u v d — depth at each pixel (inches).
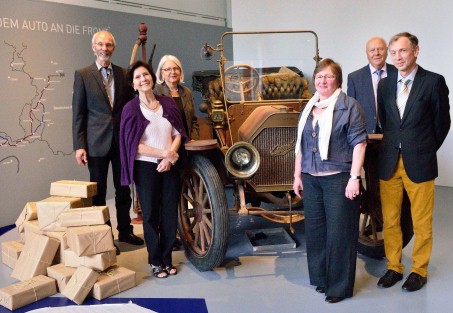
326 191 111.5
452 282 124.3
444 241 156.8
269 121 132.8
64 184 143.6
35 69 195.8
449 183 242.5
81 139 146.0
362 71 159.3
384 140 122.1
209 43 300.5
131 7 245.9
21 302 117.0
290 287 124.5
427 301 113.7
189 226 145.7
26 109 193.2
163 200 132.3
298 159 119.9
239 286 126.1
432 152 116.3
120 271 128.0
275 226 179.2
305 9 279.4
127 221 162.7
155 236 131.2
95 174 149.3
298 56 168.6
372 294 118.8
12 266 144.6
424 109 114.2
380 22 252.1
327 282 115.1
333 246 112.3
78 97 144.6
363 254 147.2
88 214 128.8
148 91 127.7
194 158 135.0
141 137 126.3
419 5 238.1
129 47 241.8
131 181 126.1
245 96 159.5
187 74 284.4
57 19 203.8
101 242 125.0
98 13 223.1
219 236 126.0
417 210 118.8
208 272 136.3
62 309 113.5
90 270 120.1
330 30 271.4
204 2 297.0
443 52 234.5
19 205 193.0
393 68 154.7
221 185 127.8
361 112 108.3
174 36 272.7
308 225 118.0
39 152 199.9
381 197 125.3
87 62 218.8
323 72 107.8
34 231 140.1
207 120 168.6
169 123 129.0
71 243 125.6
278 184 135.3
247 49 312.7
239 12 309.6
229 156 127.2
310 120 111.7
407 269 133.7
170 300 118.6
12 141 188.9
